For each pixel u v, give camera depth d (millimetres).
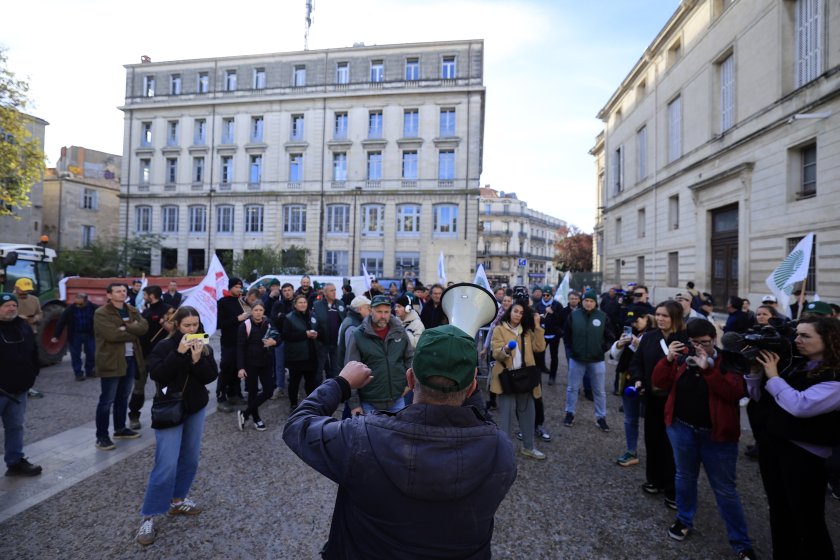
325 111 34062
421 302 9859
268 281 13891
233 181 35250
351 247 33688
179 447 3395
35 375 4234
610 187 30250
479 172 33344
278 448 4984
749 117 14539
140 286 10898
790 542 2785
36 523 3412
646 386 4027
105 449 4805
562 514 3715
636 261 25359
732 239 16141
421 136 33000
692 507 3314
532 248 81438
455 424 1320
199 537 3289
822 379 2646
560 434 5672
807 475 2645
